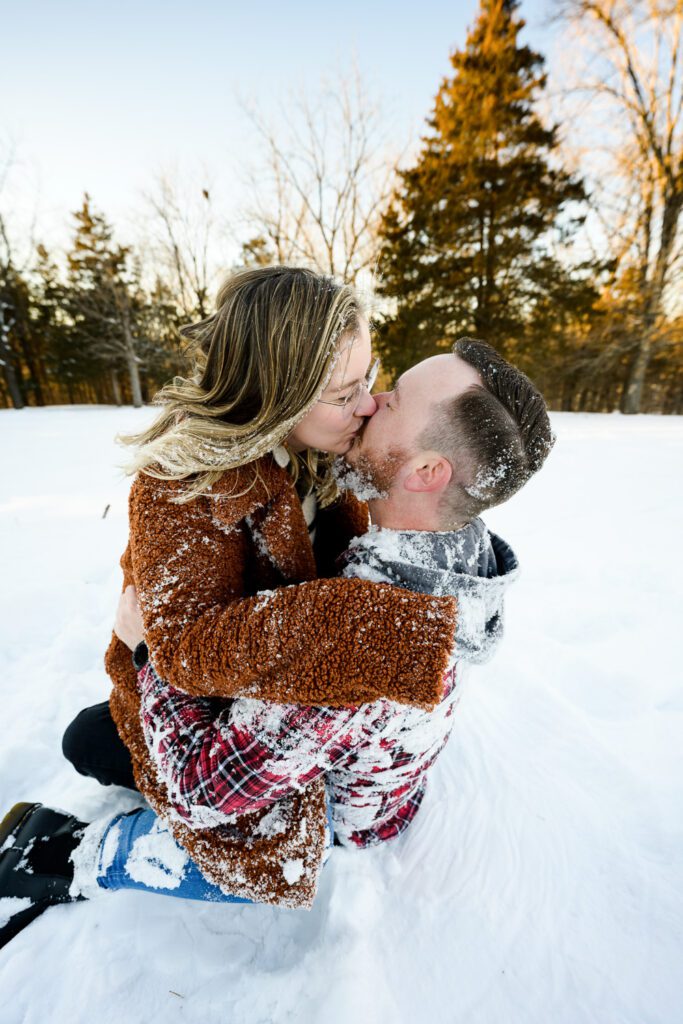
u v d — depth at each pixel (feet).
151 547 2.44
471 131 47.70
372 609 1.94
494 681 5.27
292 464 3.17
